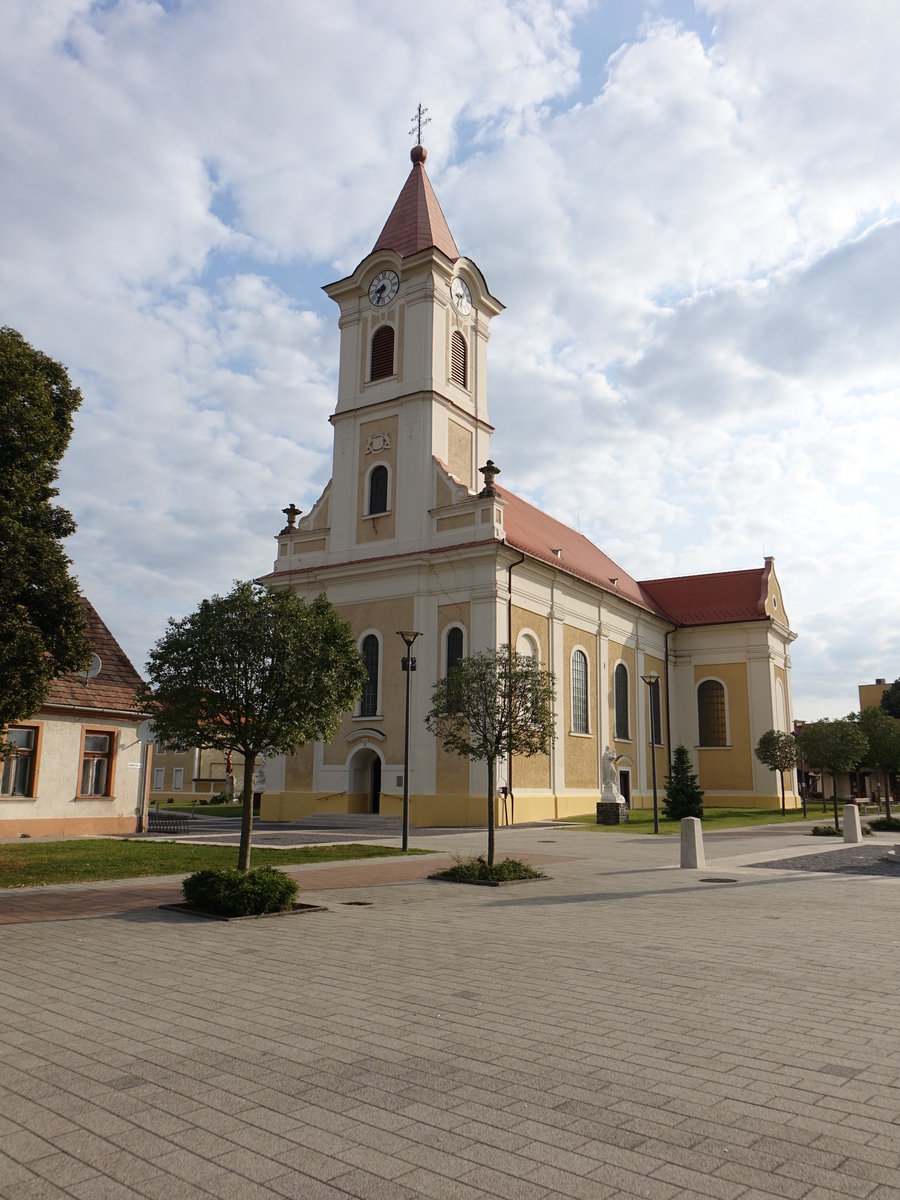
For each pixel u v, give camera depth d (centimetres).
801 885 1588
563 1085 553
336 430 4175
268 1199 407
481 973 862
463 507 3719
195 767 6588
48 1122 494
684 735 5528
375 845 2327
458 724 1850
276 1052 618
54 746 2734
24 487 1789
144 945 996
